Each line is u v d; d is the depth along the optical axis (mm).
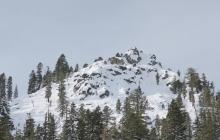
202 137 75812
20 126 152625
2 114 83875
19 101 192375
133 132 67750
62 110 142125
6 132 71000
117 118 145250
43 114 168375
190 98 166625
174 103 69750
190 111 152000
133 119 69062
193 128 85375
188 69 182750
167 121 69500
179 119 68188
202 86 182125
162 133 74875
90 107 178000
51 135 89250
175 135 67375
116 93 196375
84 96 191000
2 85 196000
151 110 167625
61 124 129250
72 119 85750
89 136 75375
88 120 76688
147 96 195250
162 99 187875
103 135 70000
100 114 77875
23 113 170625
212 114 95938
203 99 153250
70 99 188000
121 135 69500
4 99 92312
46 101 186250
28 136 92312
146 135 69750
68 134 84000
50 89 185375
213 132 77250
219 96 152750
